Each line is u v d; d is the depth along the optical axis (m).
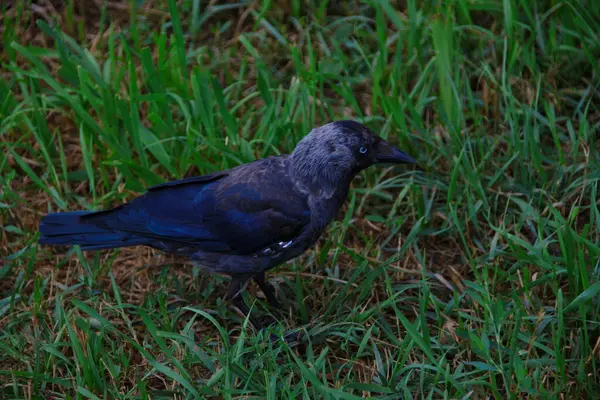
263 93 11.68
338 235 10.76
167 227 9.46
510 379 8.21
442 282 10.09
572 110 12.29
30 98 12.10
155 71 11.80
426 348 8.34
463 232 10.68
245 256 9.56
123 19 13.75
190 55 12.95
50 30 12.05
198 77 11.60
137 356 9.20
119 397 8.41
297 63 12.02
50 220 9.46
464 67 12.48
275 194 9.45
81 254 10.10
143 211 9.51
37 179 11.08
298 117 11.95
